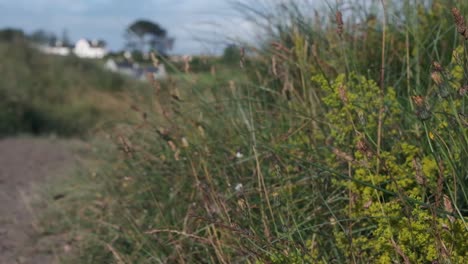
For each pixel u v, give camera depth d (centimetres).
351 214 262
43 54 1872
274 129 348
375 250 250
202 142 361
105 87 1716
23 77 1596
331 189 294
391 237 224
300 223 272
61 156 842
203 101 373
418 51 322
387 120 286
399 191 223
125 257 350
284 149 318
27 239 463
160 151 402
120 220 387
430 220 227
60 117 1373
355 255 249
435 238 212
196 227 324
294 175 297
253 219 295
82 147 750
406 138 288
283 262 243
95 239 393
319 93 348
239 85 404
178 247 306
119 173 467
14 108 1295
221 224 255
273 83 392
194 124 367
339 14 294
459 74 271
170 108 404
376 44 365
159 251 333
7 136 1163
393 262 235
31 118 1306
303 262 242
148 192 386
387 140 288
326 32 390
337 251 265
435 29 354
